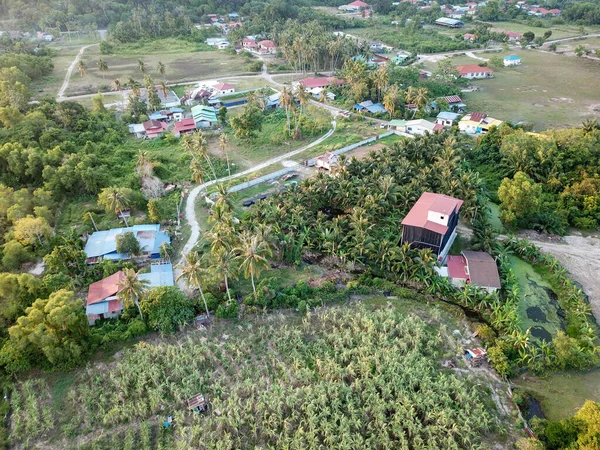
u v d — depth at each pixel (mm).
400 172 96250
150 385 58094
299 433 50281
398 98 140500
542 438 50094
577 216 91250
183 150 124688
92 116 134625
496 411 54219
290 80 183375
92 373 60000
